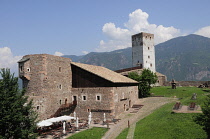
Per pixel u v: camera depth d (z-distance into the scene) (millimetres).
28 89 38875
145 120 33906
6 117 22359
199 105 34906
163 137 23797
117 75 52406
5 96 23656
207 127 20312
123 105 45844
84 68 43250
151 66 92875
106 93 40031
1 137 21797
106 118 39625
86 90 42562
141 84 62531
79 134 30938
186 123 26297
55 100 39781
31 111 27203
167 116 31594
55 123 37438
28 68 38875
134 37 94062
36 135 25797
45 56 38125
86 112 42125
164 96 59219
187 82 77000
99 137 29266
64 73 42906
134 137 26016
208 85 68438
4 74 25000
